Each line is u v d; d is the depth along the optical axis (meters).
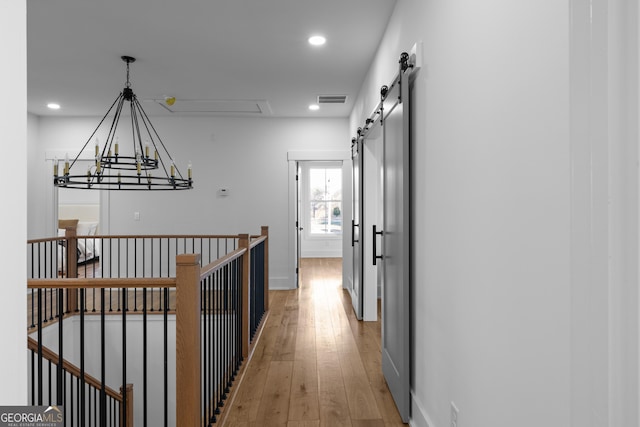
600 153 0.63
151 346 4.98
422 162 2.28
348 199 6.61
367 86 4.58
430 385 2.13
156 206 6.54
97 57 4.14
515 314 1.23
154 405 4.98
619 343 0.61
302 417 2.50
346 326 4.48
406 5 2.70
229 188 6.60
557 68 1.01
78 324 4.93
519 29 1.20
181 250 6.54
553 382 1.03
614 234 0.61
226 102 5.72
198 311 1.91
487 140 1.43
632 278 0.59
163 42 3.79
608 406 0.62
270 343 3.92
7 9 0.80
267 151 6.63
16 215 0.83
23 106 0.84
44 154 6.48
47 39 3.71
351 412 2.57
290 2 3.07
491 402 1.41
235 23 3.42
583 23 0.66
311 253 10.74
